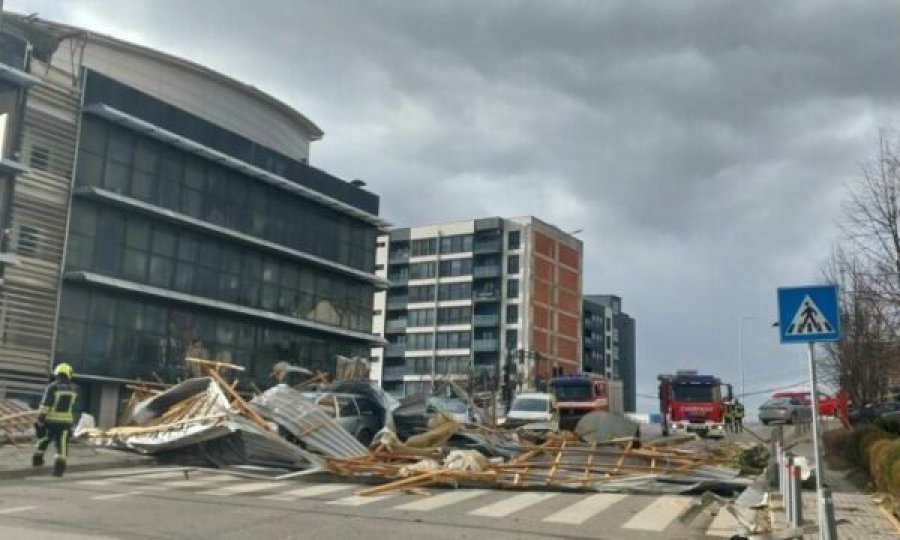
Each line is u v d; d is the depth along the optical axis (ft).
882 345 71.20
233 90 171.01
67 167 113.91
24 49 104.32
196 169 136.77
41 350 108.06
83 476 51.24
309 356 163.22
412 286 358.64
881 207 63.31
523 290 335.06
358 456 58.29
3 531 29.81
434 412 86.28
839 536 34.22
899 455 42.60
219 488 46.44
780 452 48.44
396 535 32.14
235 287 144.77
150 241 127.95
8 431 67.92
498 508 41.57
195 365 118.21
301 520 34.96
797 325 32.14
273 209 154.10
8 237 99.25
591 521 38.37
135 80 153.48
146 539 29.58
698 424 125.29
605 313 444.55
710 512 41.50
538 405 103.76
